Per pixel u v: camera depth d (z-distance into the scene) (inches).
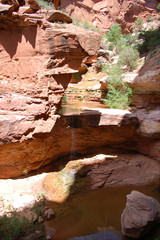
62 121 285.9
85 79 612.7
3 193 224.1
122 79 411.8
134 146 350.3
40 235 171.3
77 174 277.1
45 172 280.2
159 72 326.6
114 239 175.2
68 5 797.2
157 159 322.7
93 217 204.4
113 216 207.6
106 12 846.5
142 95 393.4
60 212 208.5
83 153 332.5
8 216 190.5
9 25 245.1
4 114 213.2
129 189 267.0
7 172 250.7
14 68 255.1
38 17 243.0
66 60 259.0
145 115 335.9
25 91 241.4
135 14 908.6
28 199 215.6
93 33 256.7
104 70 575.5
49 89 253.6
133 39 674.2
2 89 244.1
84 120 298.7
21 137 220.2
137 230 172.1
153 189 269.0
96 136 327.9
